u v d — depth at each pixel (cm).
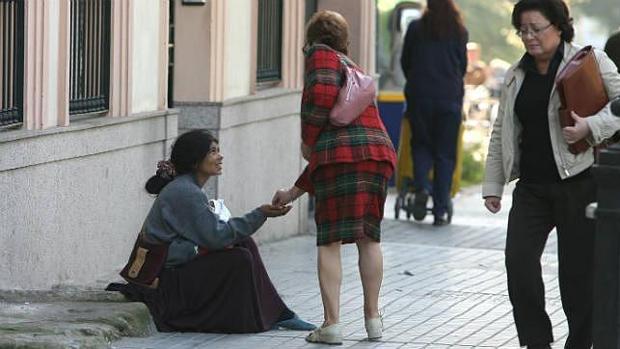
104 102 2011
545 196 1469
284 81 2684
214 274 1672
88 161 1916
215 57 2323
